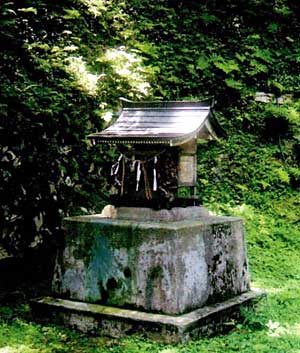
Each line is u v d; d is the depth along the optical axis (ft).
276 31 40.60
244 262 20.85
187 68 35.24
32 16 31.53
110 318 17.74
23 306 20.45
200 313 17.49
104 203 26.66
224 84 36.42
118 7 36.60
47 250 25.88
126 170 19.21
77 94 27.20
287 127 36.01
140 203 18.92
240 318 19.15
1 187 24.76
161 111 19.48
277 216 31.91
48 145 25.13
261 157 34.68
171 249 17.29
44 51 29.35
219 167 33.68
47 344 17.02
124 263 18.08
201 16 38.99
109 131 18.99
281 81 38.06
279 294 22.02
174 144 17.40
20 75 26.40
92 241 18.88
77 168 26.03
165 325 16.72
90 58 30.78
